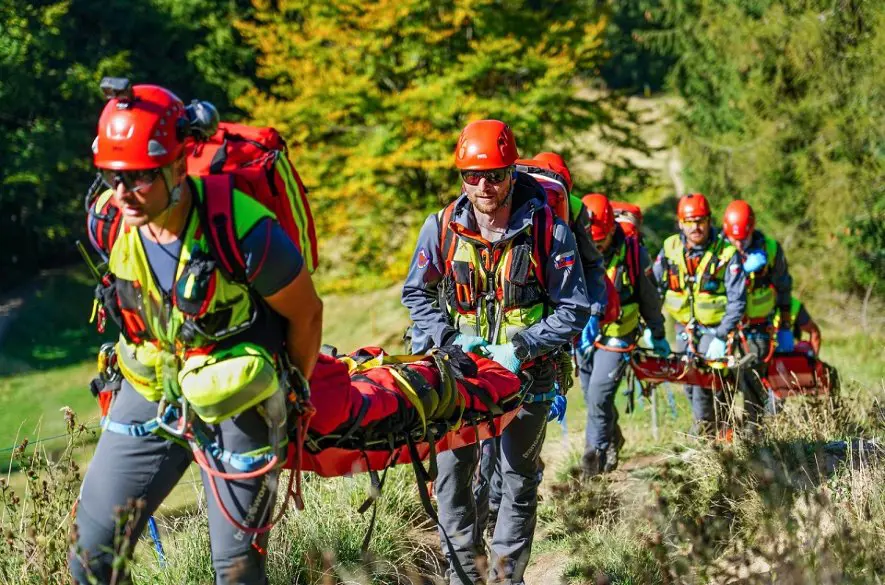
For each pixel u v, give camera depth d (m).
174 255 2.80
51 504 3.80
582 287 4.02
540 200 4.07
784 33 18.42
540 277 4.04
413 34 18.45
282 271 2.80
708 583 3.77
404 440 3.50
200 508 4.75
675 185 28.86
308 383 3.11
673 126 20.97
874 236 18.06
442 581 4.71
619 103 20.14
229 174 2.87
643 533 4.65
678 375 6.82
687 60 20.94
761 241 7.23
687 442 6.50
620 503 5.37
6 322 24.47
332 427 3.22
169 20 28.72
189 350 2.89
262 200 2.95
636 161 31.25
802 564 3.43
